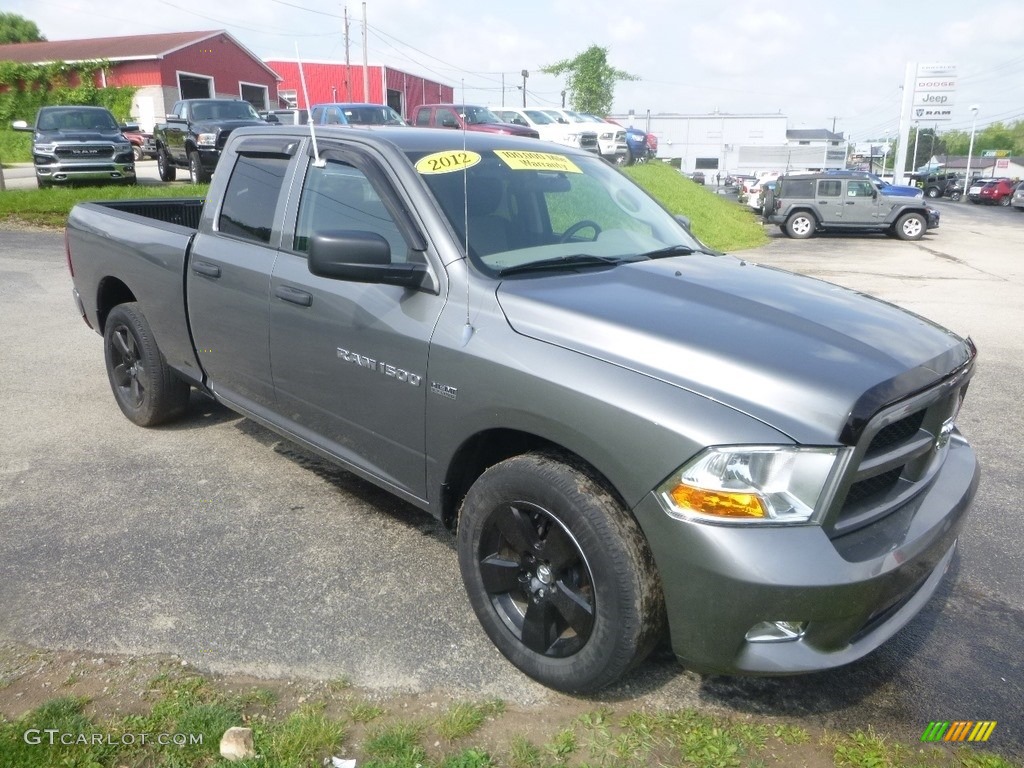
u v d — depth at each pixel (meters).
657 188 23.34
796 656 2.42
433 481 3.21
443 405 3.03
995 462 5.02
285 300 3.73
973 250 19.45
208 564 3.63
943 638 3.24
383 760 2.50
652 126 59.38
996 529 4.14
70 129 18.44
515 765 2.51
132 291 4.91
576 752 2.57
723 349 2.58
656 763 2.54
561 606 2.73
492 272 3.12
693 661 2.51
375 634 3.16
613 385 2.55
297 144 3.94
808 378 2.46
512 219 3.45
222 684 2.84
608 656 2.59
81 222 5.44
